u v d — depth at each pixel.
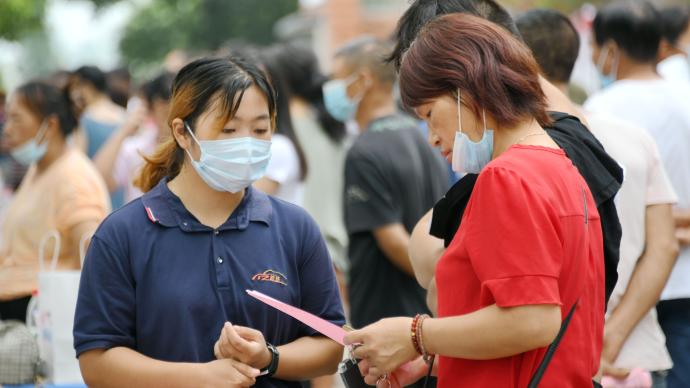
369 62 10.01
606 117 7.66
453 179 11.69
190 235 5.73
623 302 7.53
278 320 5.84
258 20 64.69
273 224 5.95
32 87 9.35
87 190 9.13
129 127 13.74
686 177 8.80
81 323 5.67
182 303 5.62
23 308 9.16
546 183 4.93
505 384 4.99
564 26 7.32
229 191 5.78
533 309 4.71
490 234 4.80
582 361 5.06
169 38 66.94
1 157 17.39
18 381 7.84
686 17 11.27
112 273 5.65
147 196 5.84
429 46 5.18
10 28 27.50
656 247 7.54
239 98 5.65
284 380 5.88
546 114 5.26
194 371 5.46
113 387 5.61
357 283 9.39
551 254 4.79
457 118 5.10
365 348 5.23
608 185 5.59
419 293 9.31
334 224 11.88
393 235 9.13
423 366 5.85
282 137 10.54
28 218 9.17
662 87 8.83
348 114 10.40
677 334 8.86
